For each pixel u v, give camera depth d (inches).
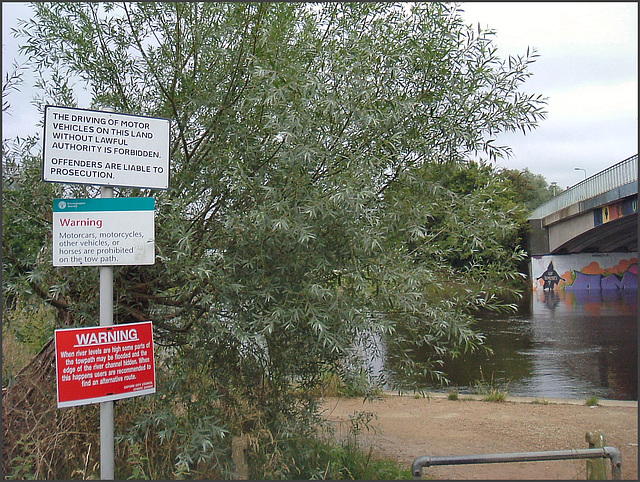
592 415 292.2
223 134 167.0
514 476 200.4
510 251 175.9
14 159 166.4
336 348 152.6
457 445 237.0
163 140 145.7
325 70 159.2
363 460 200.7
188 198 157.8
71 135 135.5
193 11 171.2
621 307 1057.5
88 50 174.1
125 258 138.3
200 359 169.3
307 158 146.4
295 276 156.6
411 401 316.8
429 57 163.9
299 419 183.3
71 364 133.2
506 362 509.7
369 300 157.8
